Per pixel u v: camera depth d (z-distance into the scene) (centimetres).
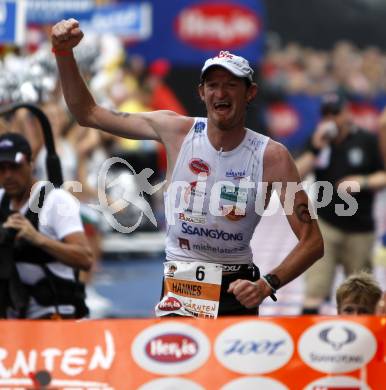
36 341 1345
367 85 6281
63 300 1939
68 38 1639
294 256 1639
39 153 2650
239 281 1585
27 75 2841
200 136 1669
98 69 3631
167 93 4747
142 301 3303
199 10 4450
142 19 3591
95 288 3519
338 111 2980
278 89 6031
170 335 1339
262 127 5862
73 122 3161
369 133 2998
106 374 1338
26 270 1914
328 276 2889
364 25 6312
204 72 1623
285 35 6194
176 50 4462
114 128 1706
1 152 1911
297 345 1337
